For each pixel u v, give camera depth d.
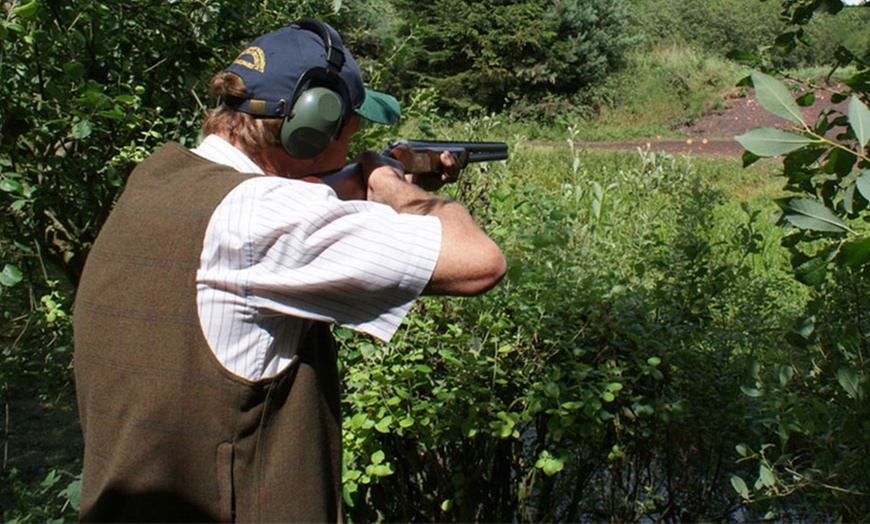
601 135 23.73
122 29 2.87
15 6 2.59
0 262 3.08
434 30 23.28
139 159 2.69
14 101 2.59
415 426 2.62
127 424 1.39
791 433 2.93
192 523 1.40
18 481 3.91
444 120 4.69
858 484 2.40
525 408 2.68
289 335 1.41
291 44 1.49
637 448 2.97
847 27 15.34
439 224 1.41
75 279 3.02
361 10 5.14
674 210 3.99
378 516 2.94
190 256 1.36
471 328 2.71
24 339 3.26
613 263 3.29
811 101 2.06
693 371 2.97
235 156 1.49
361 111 1.61
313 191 1.38
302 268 1.35
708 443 2.99
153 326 1.38
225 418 1.37
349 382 2.57
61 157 2.78
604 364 2.69
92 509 1.43
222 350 1.37
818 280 1.78
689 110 24.61
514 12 24.05
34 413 4.72
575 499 2.94
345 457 2.56
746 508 3.14
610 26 25.69
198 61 3.01
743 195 12.95
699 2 33.28
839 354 2.41
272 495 1.39
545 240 2.62
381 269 1.35
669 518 3.13
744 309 3.34
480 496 2.93
